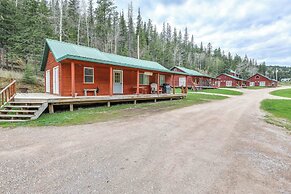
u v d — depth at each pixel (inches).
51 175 129.3
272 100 841.5
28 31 910.4
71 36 1323.8
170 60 2368.4
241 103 690.2
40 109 330.3
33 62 925.2
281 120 392.8
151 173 136.9
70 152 171.3
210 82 1846.7
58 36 1195.9
